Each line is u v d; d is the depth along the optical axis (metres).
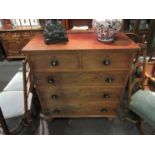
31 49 1.27
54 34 1.35
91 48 1.26
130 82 1.51
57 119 2.00
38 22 3.13
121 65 1.38
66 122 1.96
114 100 1.70
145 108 1.42
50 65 1.37
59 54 1.30
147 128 1.82
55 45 1.34
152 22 2.10
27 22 3.18
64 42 1.38
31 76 1.55
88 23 2.17
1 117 1.31
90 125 1.91
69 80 1.50
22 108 1.51
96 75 1.46
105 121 1.95
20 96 1.63
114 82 1.52
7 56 3.51
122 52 1.29
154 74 1.91
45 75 1.46
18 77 1.95
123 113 2.02
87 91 1.61
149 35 2.16
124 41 1.39
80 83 1.53
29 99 1.62
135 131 1.81
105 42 1.37
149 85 1.90
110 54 1.31
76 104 1.74
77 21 2.16
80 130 1.86
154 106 1.41
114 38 1.43
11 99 1.59
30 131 1.82
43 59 1.34
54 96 1.64
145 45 1.51
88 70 1.42
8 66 3.33
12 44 3.35
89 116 1.89
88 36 1.52
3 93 1.68
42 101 1.70
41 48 1.28
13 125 1.80
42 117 1.99
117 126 1.88
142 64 1.69
